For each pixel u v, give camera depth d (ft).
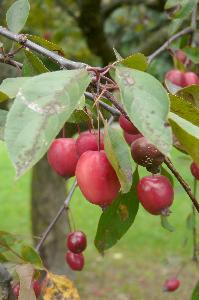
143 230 9.32
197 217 7.68
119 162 1.32
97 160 1.34
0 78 2.41
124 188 1.31
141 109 1.18
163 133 1.15
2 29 1.63
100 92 1.33
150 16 6.17
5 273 1.84
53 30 5.43
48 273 1.85
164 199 1.47
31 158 1.07
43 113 1.12
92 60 5.01
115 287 7.27
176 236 8.91
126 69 1.25
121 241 8.89
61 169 1.53
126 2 5.39
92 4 4.59
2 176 13.23
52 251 6.27
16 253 1.87
